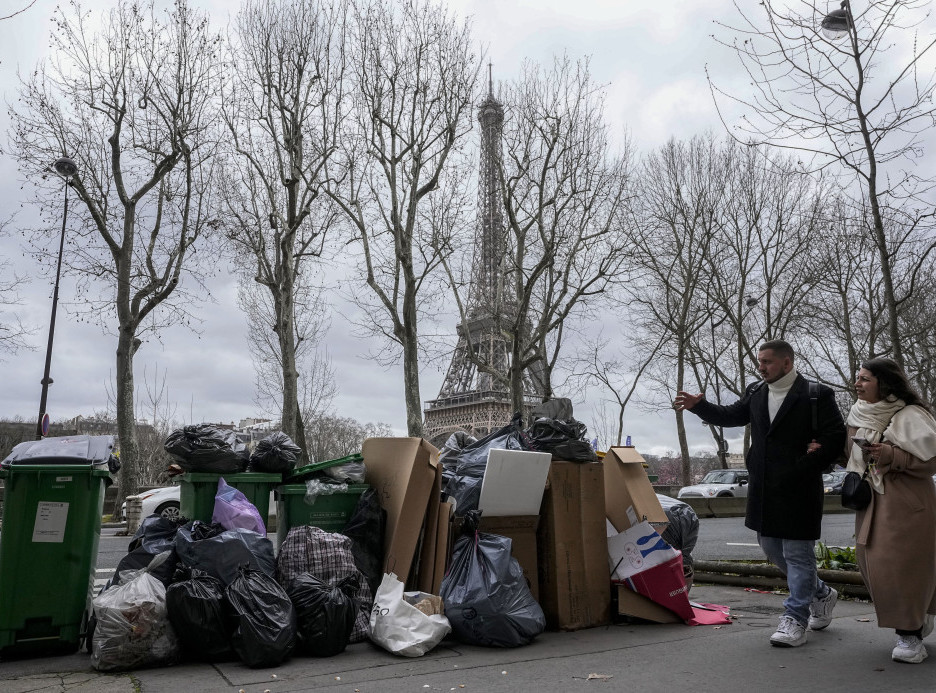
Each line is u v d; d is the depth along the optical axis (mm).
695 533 6953
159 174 22469
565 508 5668
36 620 4711
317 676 4184
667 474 81250
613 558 5859
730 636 5270
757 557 12094
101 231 22641
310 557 4980
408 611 4793
